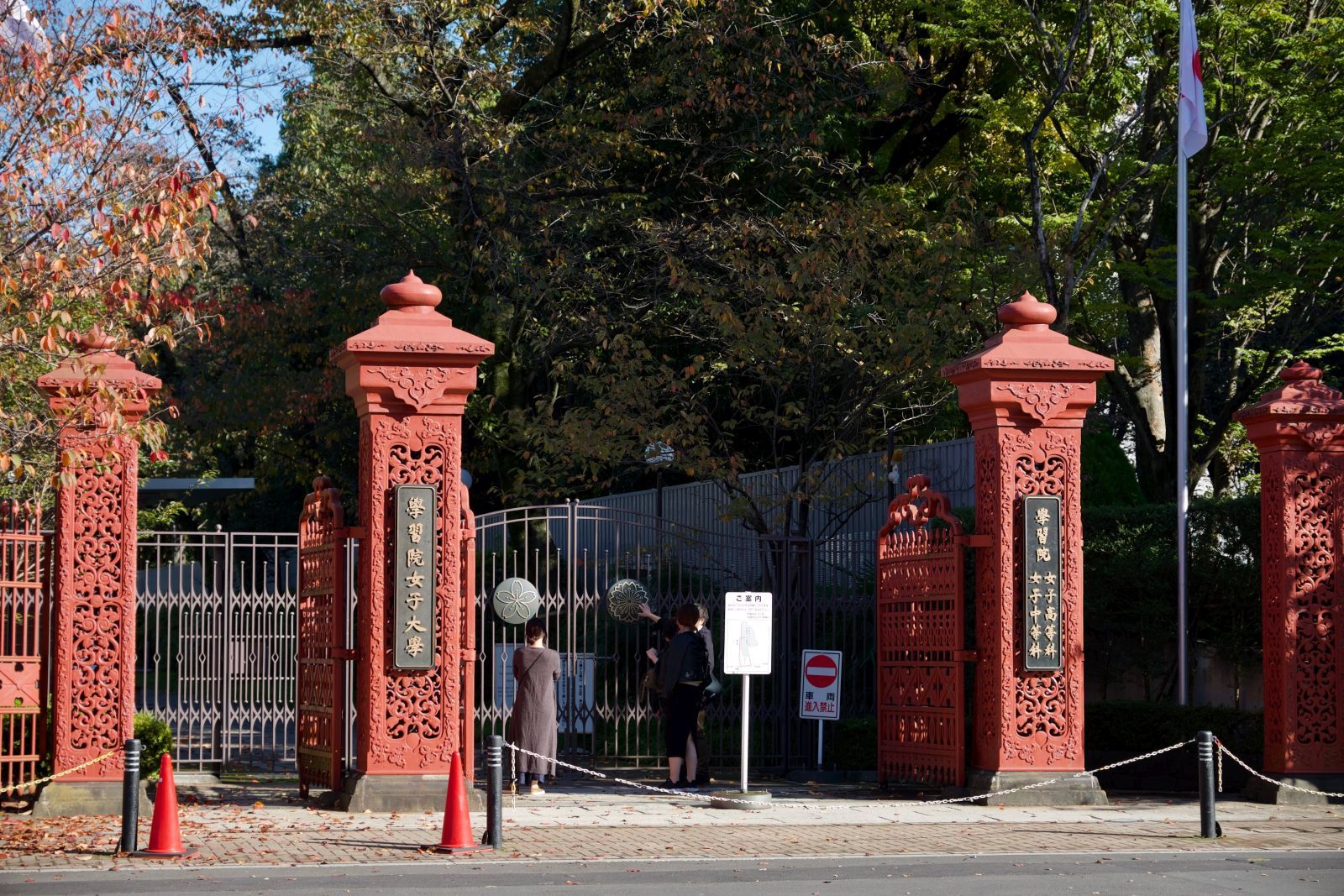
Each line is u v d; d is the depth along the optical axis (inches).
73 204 480.7
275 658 674.2
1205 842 458.3
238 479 1117.1
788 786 621.0
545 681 581.6
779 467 829.2
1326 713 575.8
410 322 523.2
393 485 518.0
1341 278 884.6
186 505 1167.6
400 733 513.0
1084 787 546.0
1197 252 896.3
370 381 514.9
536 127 1072.8
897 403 882.1
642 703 695.7
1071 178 993.5
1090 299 962.1
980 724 561.0
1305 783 568.4
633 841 449.1
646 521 914.7
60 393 492.1
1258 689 663.1
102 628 504.4
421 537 514.9
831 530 849.5
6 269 445.7
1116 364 949.2
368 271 1110.4
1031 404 554.9
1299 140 791.7
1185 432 659.4
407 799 507.8
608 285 1017.5
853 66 968.9
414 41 964.0
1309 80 812.6
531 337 1064.2
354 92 1090.1
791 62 948.6
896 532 605.0
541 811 522.3
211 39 825.5
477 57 1027.3
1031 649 547.8
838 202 874.1
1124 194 896.9
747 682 555.2
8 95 480.4
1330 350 925.8
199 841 436.8
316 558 556.4
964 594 581.6
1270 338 1029.8
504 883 370.9
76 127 482.0
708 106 974.4
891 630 602.5
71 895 347.9
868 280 815.7
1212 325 1004.6
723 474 800.3
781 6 1007.6
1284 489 581.6
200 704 657.6
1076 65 878.4
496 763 434.6
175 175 462.9
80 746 498.9
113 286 465.7
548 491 913.5
